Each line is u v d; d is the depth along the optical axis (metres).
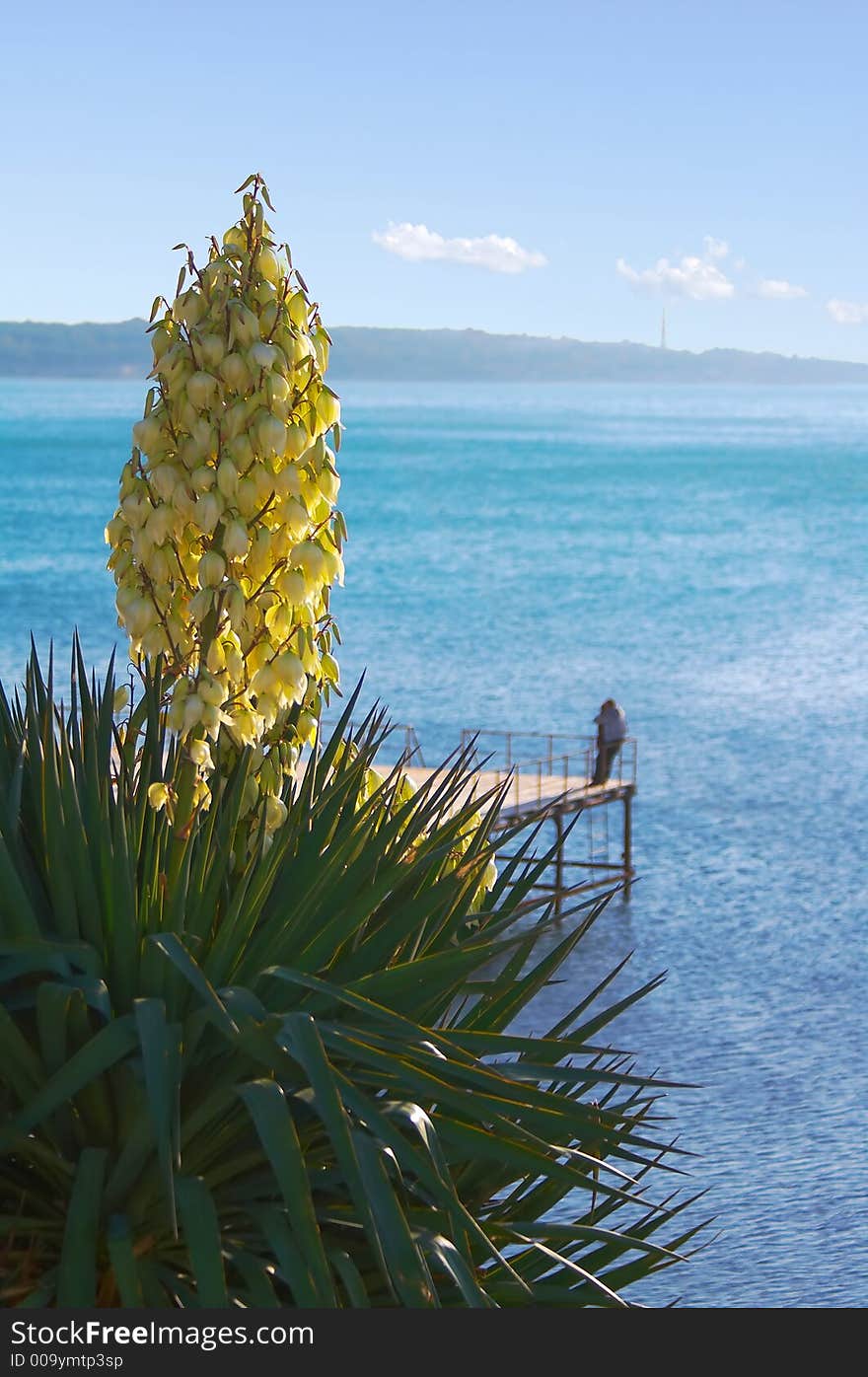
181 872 3.64
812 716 44.69
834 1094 17.41
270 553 4.01
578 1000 20.86
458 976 3.72
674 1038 19.41
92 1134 3.52
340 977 3.85
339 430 4.13
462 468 167.00
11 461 156.12
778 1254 13.56
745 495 139.38
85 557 85.38
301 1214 3.09
